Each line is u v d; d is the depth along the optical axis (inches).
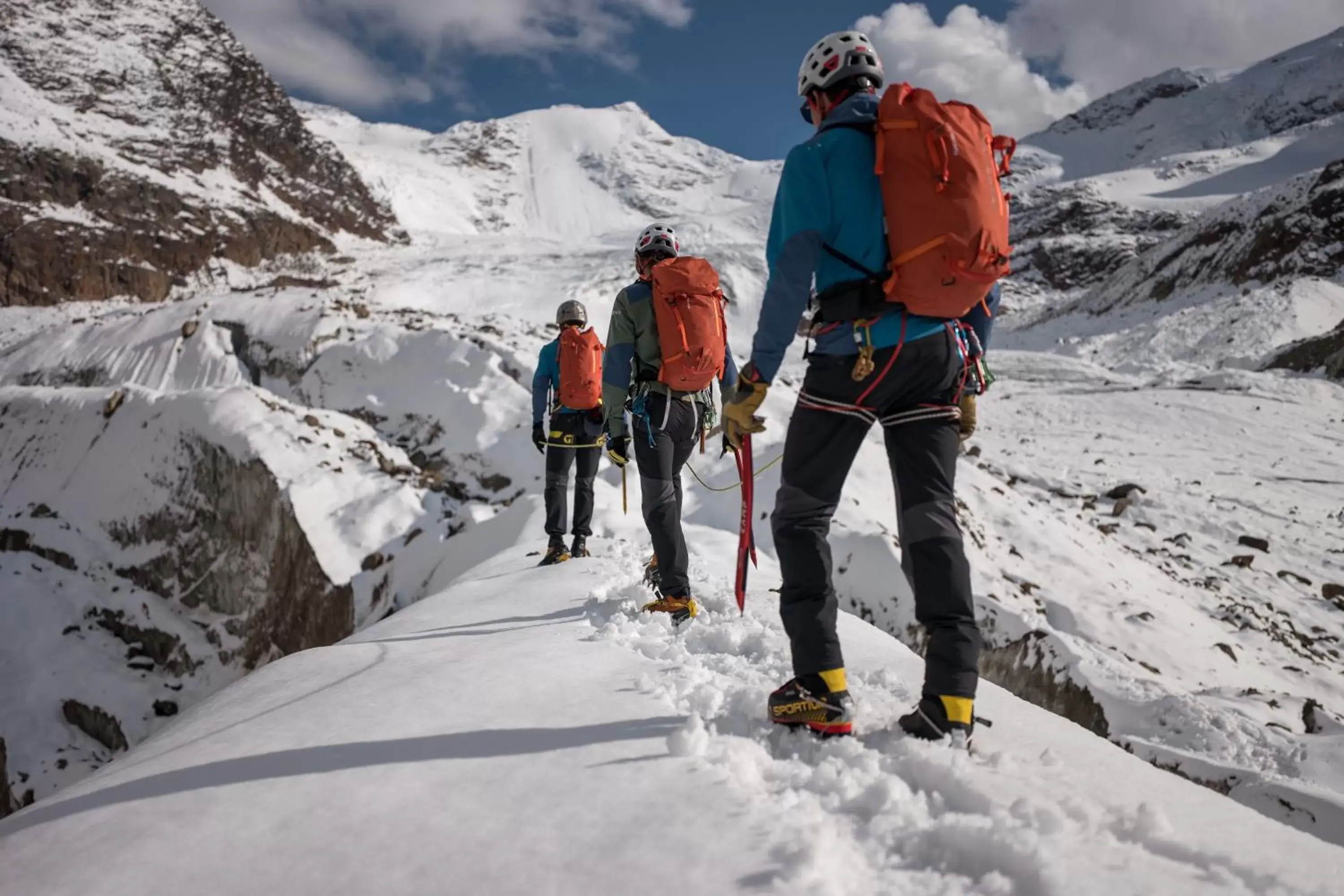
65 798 67.9
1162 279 2340.1
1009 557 336.8
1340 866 56.7
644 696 93.4
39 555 436.5
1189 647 291.0
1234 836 60.8
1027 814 61.1
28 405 546.9
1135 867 54.7
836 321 77.5
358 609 343.6
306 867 55.8
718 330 133.9
